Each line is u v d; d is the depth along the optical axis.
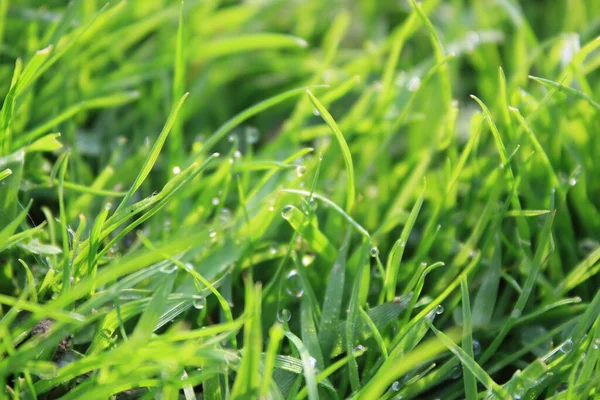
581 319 0.29
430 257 0.32
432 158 0.33
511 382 0.28
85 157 0.34
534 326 0.30
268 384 0.27
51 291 0.29
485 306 0.30
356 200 0.32
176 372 0.27
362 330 0.29
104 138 0.34
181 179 0.30
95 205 0.32
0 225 0.29
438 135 0.32
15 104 0.31
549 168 0.31
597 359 0.28
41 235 0.30
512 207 0.32
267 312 0.30
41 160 0.32
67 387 0.28
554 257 0.31
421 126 0.34
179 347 0.27
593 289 0.31
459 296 0.30
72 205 0.31
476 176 0.32
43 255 0.29
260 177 0.33
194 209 0.31
